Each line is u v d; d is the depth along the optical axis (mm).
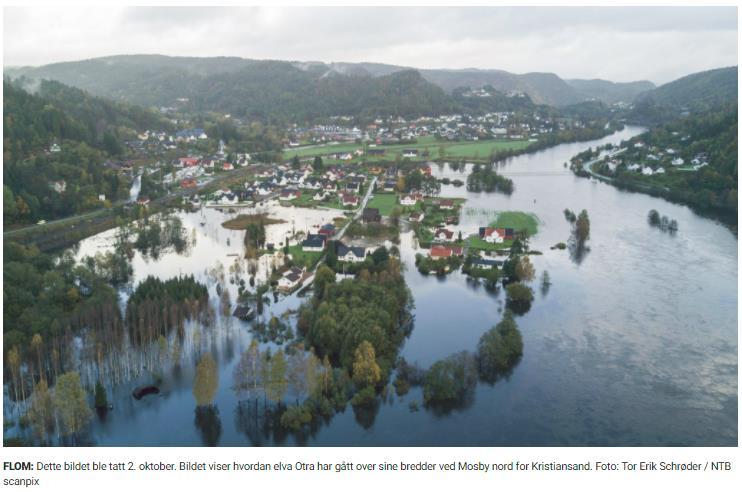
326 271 188125
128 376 135750
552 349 153625
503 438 116062
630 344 156250
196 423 119875
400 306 172125
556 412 125375
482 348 145125
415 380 135250
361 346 134500
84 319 153625
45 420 113938
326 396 126750
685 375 140375
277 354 123625
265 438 115188
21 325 144625
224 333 159875
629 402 129250
